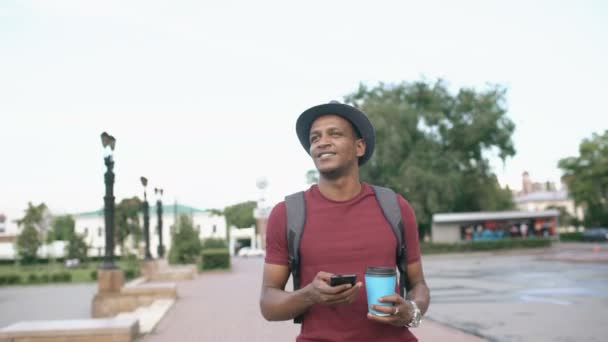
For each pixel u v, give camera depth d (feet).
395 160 123.24
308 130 7.01
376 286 5.54
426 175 118.32
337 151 6.48
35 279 77.71
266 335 24.34
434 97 136.87
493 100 133.90
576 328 24.04
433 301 36.22
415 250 6.73
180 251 102.01
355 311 6.07
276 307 5.95
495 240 123.13
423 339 22.06
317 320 6.16
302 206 6.53
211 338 23.70
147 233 71.00
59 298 52.19
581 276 53.21
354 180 6.68
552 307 31.30
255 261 135.23
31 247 131.95
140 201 136.87
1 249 199.72
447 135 132.16
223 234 214.48
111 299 37.70
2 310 42.11
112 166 40.01
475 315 28.99
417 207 121.19
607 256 84.38
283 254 6.55
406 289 6.84
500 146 133.08
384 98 136.15
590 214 176.86
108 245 38.96
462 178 133.18
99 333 20.79
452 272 66.74
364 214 6.44
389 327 6.08
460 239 128.16
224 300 40.29
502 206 165.89
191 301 39.93
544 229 132.46
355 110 6.53
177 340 23.18
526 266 73.51
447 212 135.44
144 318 28.81
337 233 6.30
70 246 147.23
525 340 21.57
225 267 86.89
